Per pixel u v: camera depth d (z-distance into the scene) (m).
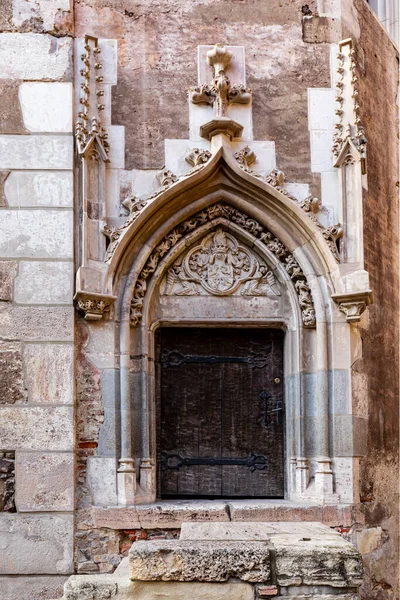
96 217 5.49
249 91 5.79
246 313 5.74
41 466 5.18
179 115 5.77
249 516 5.23
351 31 6.21
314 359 5.63
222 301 5.74
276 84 5.90
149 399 5.53
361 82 6.27
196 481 5.66
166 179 5.55
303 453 5.53
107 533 5.20
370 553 5.59
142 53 5.82
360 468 5.58
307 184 5.79
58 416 5.23
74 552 5.14
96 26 5.82
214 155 5.54
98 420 5.36
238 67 5.88
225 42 5.92
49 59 5.62
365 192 6.07
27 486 5.16
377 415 5.91
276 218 5.70
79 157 5.56
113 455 5.32
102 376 5.40
